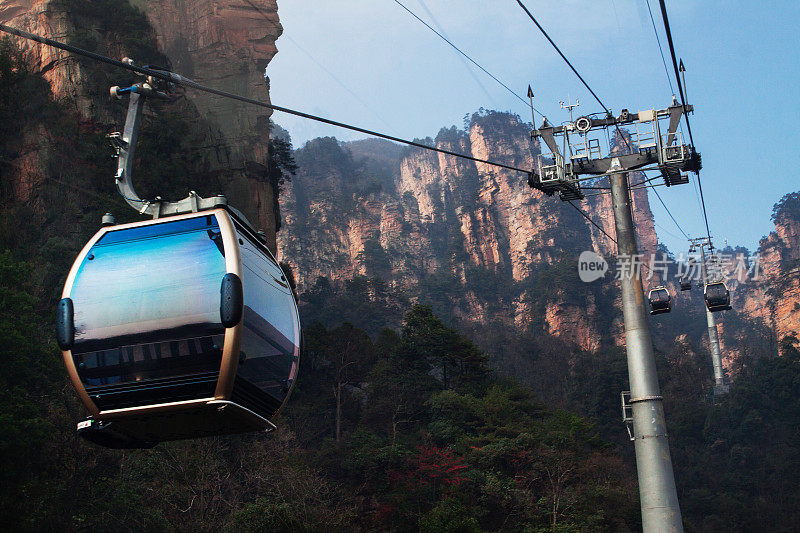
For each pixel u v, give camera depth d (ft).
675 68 54.08
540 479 227.61
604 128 62.69
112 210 212.23
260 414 30.22
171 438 31.45
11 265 119.24
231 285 27.12
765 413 429.38
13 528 90.53
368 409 274.57
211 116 311.47
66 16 260.01
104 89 249.55
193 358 27.09
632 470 386.11
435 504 201.98
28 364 107.96
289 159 361.51
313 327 297.12
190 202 29.84
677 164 60.13
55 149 224.33
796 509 340.80
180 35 339.16
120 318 27.45
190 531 120.47
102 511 107.76
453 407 262.67
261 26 344.49
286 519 138.62
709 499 351.67
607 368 488.44
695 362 577.02
